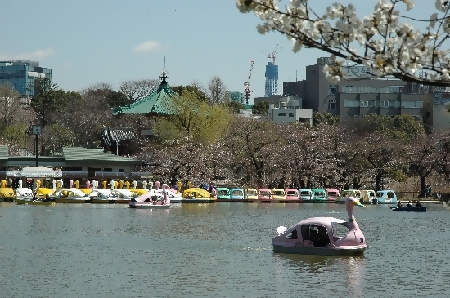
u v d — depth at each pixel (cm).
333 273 5269
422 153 15812
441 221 9969
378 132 17812
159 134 16125
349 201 6194
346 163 16212
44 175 14612
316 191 14788
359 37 1753
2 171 15338
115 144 18450
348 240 6100
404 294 4544
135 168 15912
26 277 5031
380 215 11106
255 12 1761
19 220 9438
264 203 14275
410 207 12225
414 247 6838
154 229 8375
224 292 4538
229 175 16100
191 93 17350
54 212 10938
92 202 13475
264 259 5919
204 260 5850
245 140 15950
